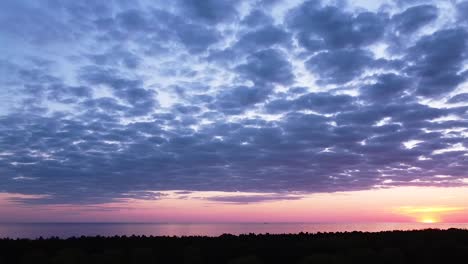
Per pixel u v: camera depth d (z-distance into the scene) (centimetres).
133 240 3897
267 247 3347
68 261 2500
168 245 3441
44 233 13588
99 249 3184
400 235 4384
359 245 3428
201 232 13725
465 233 4588
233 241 3906
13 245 3288
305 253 3044
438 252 2923
